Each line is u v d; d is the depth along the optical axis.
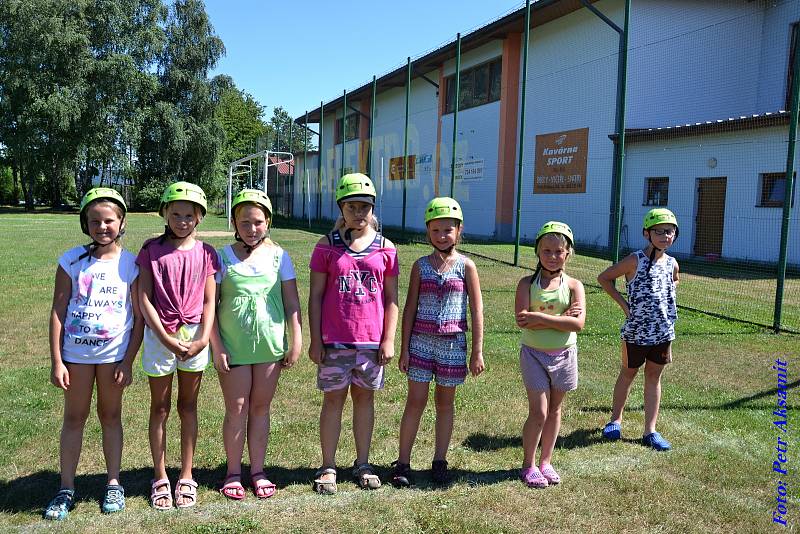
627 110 16.02
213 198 47.81
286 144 38.53
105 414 3.08
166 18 44.53
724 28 16.62
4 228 23.69
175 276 3.04
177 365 3.11
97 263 3.04
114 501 3.00
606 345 6.34
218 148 45.28
